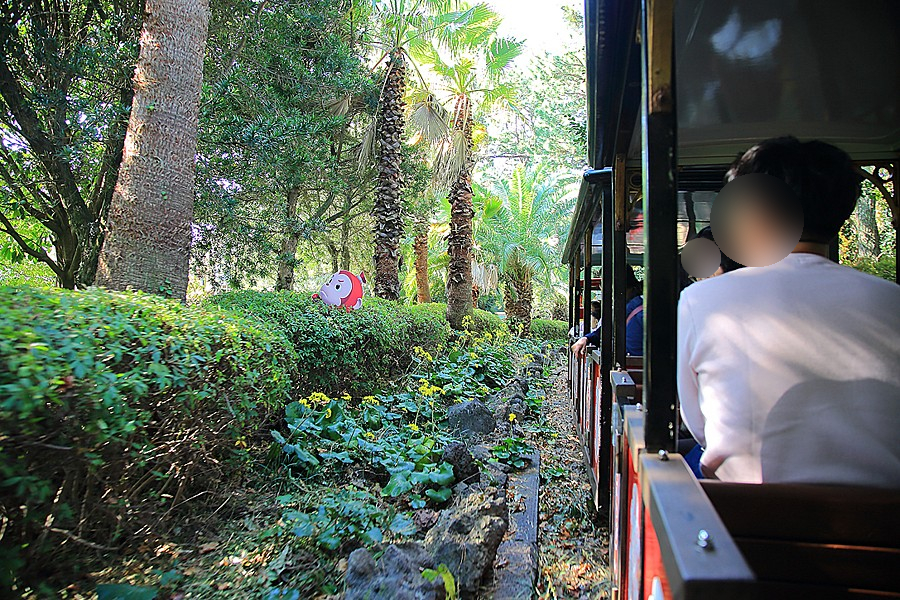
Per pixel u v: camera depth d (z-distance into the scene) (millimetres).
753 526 1375
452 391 8508
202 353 3711
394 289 13438
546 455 6555
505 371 11461
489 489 4609
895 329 1505
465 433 6566
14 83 7777
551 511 4805
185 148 6070
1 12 7664
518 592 3232
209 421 3863
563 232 24938
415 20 13805
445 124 15508
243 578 3254
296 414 5367
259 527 3910
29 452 2631
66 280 8984
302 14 10680
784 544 1352
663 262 1700
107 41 8172
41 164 8211
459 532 3549
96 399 2752
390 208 13422
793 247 1641
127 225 5809
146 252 5801
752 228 1645
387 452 5230
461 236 16219
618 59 2674
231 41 9789
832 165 1650
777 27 2592
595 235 7754
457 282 16188
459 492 4703
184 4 6074
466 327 14734
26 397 2385
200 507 4059
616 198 3877
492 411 7691
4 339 2496
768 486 1379
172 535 3668
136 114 5953
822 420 1457
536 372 13648
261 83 10336
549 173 26625
